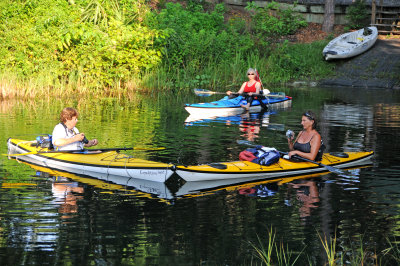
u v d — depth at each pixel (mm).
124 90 19391
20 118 13047
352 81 22312
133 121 12977
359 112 14711
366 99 17766
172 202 6793
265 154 8289
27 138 10547
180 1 28641
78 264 4949
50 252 5195
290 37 27109
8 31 18797
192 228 5871
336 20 28422
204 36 23047
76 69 19188
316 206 6656
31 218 6109
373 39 24016
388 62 23031
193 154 9375
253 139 10891
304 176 8203
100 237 5582
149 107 15609
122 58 19516
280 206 6645
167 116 13930
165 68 21438
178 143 10352
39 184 7551
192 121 13188
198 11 27156
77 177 8016
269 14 28266
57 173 8227
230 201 6852
